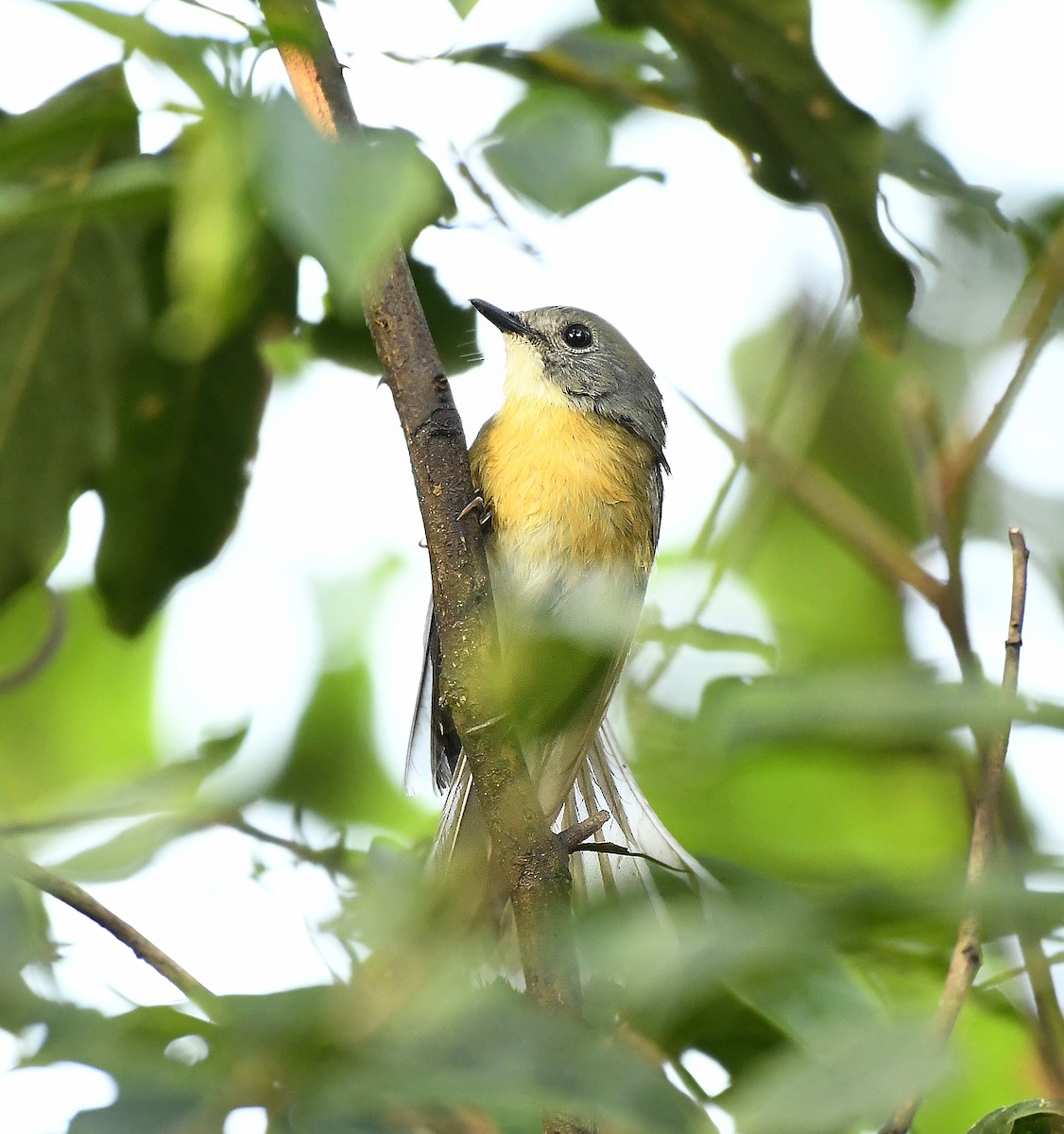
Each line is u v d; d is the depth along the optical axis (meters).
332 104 5.11
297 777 8.28
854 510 8.77
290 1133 3.21
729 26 6.98
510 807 5.96
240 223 3.45
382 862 6.36
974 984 6.20
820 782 7.92
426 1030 3.29
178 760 6.80
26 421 7.30
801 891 3.40
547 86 7.01
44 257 6.90
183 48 3.82
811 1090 2.98
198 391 8.16
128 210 3.55
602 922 3.52
